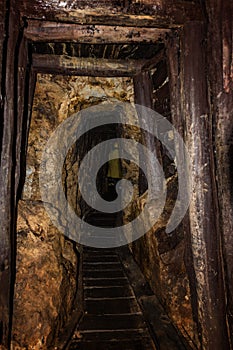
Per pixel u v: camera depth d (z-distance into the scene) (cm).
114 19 192
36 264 256
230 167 187
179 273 283
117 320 296
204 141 199
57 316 260
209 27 198
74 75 292
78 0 184
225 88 188
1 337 188
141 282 366
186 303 266
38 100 302
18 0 182
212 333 192
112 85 339
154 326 274
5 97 189
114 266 436
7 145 192
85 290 358
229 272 185
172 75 226
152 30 219
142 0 189
